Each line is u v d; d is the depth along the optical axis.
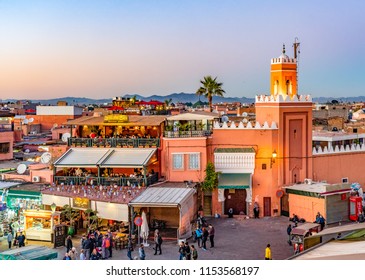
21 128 98.38
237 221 44.53
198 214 43.81
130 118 50.75
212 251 35.28
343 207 42.97
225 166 46.78
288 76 49.62
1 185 45.91
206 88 81.81
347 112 111.19
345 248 18.72
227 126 46.97
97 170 47.66
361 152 52.22
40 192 42.97
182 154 46.41
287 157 47.59
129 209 38.62
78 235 40.38
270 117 47.94
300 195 43.91
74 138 48.12
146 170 44.97
